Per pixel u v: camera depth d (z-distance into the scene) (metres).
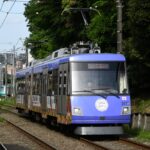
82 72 23.72
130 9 33.19
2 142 22.72
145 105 34.12
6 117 42.25
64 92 24.31
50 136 25.09
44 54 78.56
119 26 27.45
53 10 61.06
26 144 21.78
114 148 19.84
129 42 35.44
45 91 29.31
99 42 43.91
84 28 55.00
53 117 28.52
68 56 24.28
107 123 23.42
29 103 35.91
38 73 32.16
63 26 59.53
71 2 55.88
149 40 34.06
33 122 35.91
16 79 44.50
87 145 20.89
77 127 23.70
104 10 44.31
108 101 23.47
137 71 37.69
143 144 20.00
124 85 23.94
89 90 23.48
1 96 119.31
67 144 21.34
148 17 32.41
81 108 23.20
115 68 23.98
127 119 23.67
